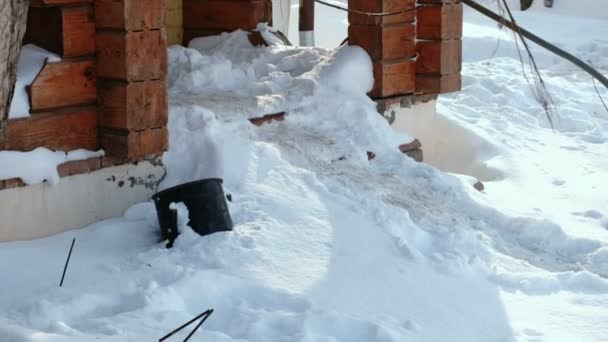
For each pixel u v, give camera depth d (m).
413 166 7.56
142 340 4.56
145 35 6.11
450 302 5.68
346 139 7.59
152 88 6.20
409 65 8.49
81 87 6.09
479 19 19.91
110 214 6.28
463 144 9.18
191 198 5.91
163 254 5.70
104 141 6.18
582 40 17.45
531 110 11.25
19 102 5.80
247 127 7.16
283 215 6.25
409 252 6.10
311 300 5.27
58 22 5.98
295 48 9.09
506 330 5.45
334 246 5.98
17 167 5.72
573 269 6.62
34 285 5.24
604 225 7.55
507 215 7.15
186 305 5.13
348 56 8.20
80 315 4.93
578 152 9.62
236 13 9.52
